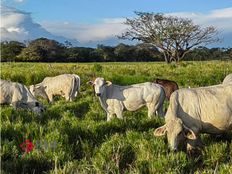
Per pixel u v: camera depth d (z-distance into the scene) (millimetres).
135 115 11625
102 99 11445
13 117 10195
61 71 25406
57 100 17234
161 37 61125
